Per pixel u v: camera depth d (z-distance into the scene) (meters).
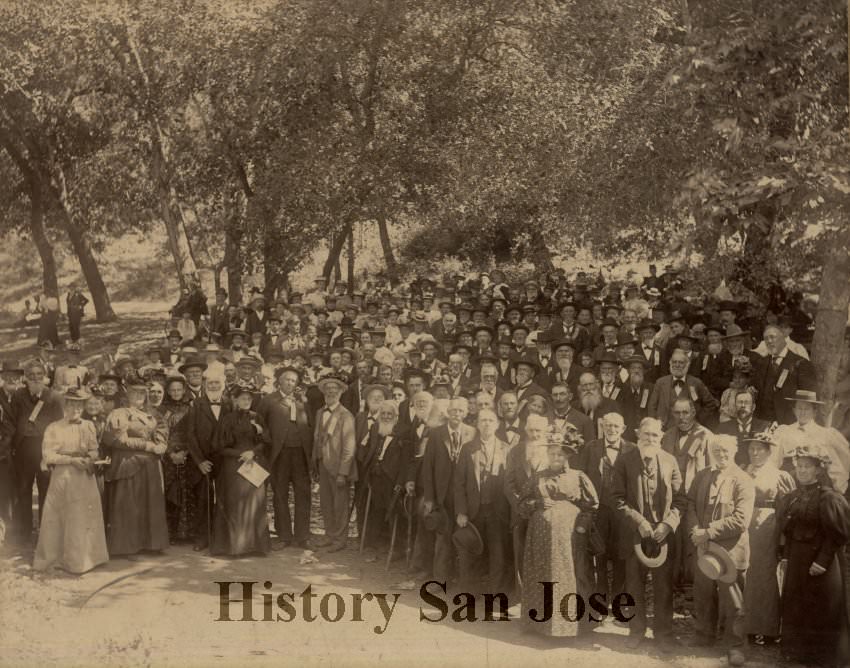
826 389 9.55
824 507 7.05
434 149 17.62
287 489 9.74
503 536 8.26
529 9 16.61
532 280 16.80
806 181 9.20
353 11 18.00
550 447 7.55
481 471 8.29
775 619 7.35
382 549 9.52
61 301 24.30
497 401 9.59
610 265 17.86
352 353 12.15
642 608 7.46
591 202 14.73
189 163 20.67
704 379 10.58
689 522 7.45
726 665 7.11
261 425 9.58
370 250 23.56
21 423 9.81
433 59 17.72
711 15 10.11
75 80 21.12
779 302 11.65
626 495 7.49
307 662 7.26
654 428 7.46
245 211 19.72
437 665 7.17
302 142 18.59
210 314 19.78
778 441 8.29
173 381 9.81
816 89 9.86
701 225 9.82
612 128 14.05
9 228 23.89
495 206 17.66
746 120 9.79
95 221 23.08
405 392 10.25
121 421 9.28
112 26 19.97
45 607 7.97
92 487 8.95
